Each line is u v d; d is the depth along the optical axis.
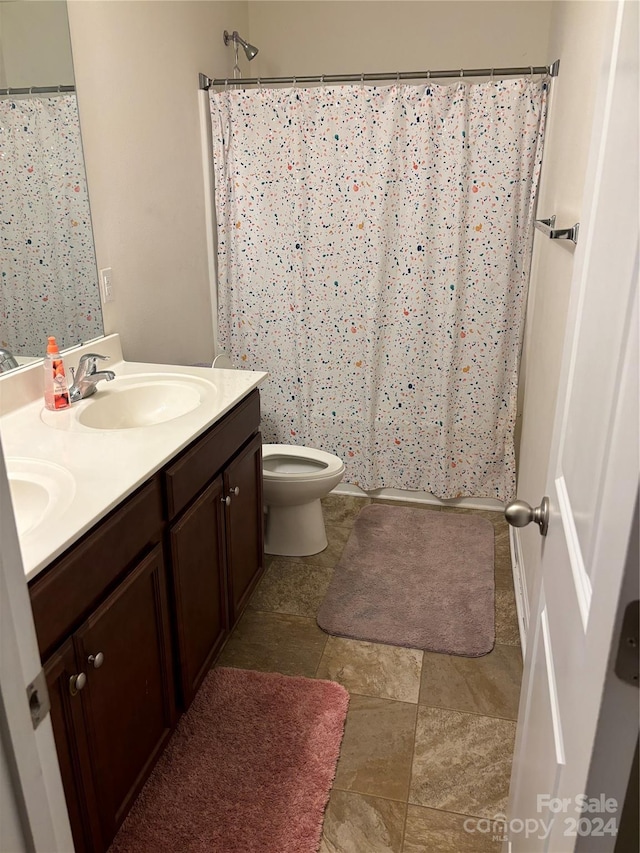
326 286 3.03
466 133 2.71
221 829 1.57
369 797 1.68
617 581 0.59
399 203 2.86
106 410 1.98
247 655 2.18
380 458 3.26
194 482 1.76
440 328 2.98
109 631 1.38
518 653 2.20
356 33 3.28
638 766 0.66
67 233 2.04
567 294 1.91
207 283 3.11
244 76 3.36
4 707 0.56
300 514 2.74
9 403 1.83
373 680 2.08
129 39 2.30
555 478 1.09
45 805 0.63
